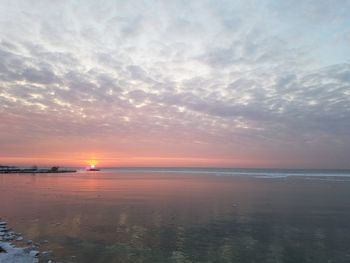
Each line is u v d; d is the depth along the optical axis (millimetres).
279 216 23672
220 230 19094
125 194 38344
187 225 20375
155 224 20594
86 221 21328
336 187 50375
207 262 13445
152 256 14078
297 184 57688
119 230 18859
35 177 82250
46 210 25703
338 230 19219
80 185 53156
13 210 25625
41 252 14375
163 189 45438
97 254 14234
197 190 44219
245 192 41312
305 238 17375
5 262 12523
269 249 15328
